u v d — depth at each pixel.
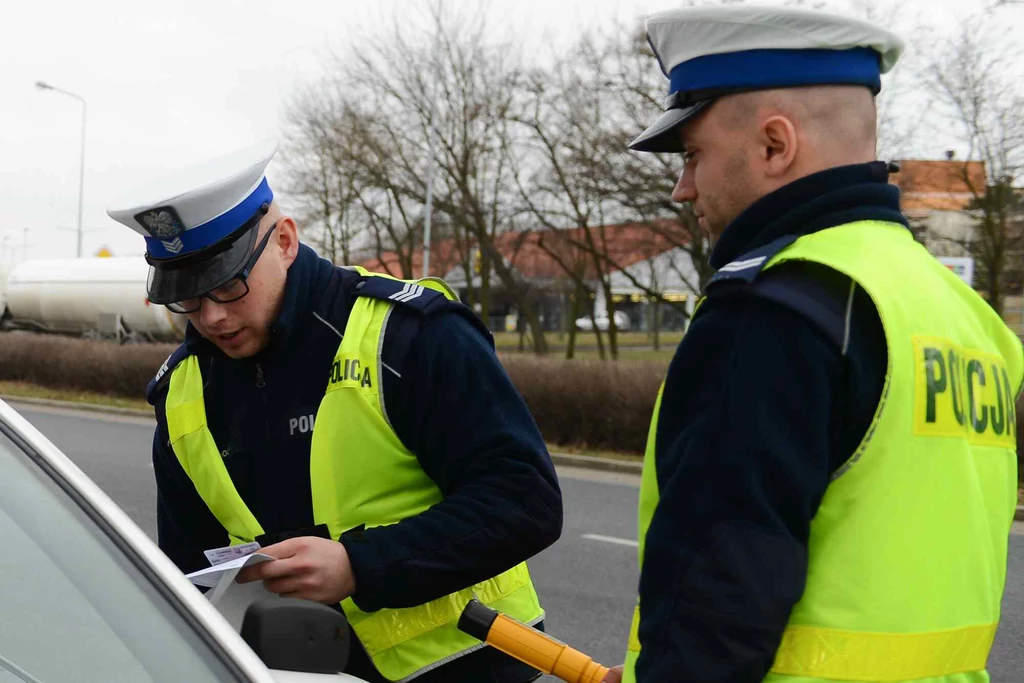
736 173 1.34
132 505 7.16
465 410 1.81
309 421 1.85
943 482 1.20
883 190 1.32
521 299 28.05
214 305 1.79
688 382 1.25
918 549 1.17
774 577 1.12
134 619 1.22
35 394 16.20
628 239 20.44
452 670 1.90
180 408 1.97
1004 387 1.37
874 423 1.16
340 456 1.82
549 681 3.74
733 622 1.12
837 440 1.17
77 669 1.20
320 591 1.67
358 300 1.90
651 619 1.19
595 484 9.09
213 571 1.56
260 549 1.67
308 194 24.50
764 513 1.14
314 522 1.84
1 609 1.25
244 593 1.61
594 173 18.38
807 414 1.15
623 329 55.91
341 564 1.68
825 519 1.19
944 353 1.24
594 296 24.14
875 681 1.15
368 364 1.83
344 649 1.32
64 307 22.05
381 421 1.82
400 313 1.85
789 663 1.17
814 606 1.17
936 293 1.29
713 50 1.33
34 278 22.42
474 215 22.52
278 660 1.28
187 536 2.04
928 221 15.70
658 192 17.70
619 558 6.04
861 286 1.18
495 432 1.80
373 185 23.08
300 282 1.87
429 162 21.88
